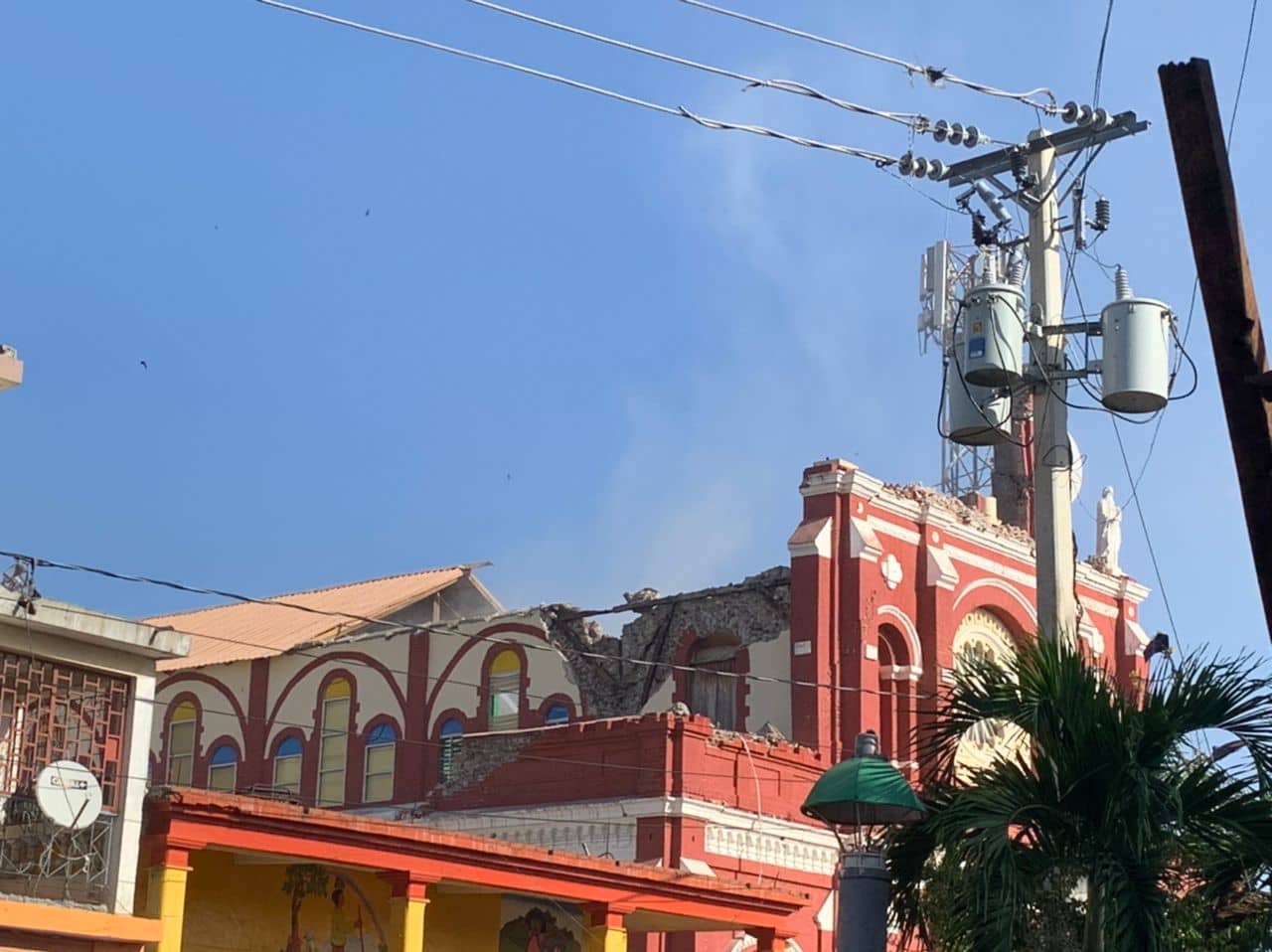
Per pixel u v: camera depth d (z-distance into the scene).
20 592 22.02
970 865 17.58
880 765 19.47
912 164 24.22
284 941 27.50
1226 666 17.89
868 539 43.84
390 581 59.94
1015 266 25.64
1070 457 23.09
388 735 51.59
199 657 57.28
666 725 38.12
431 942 30.11
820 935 39.88
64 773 21.95
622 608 47.47
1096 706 17.81
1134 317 22.73
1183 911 18.34
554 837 39.09
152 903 23.34
